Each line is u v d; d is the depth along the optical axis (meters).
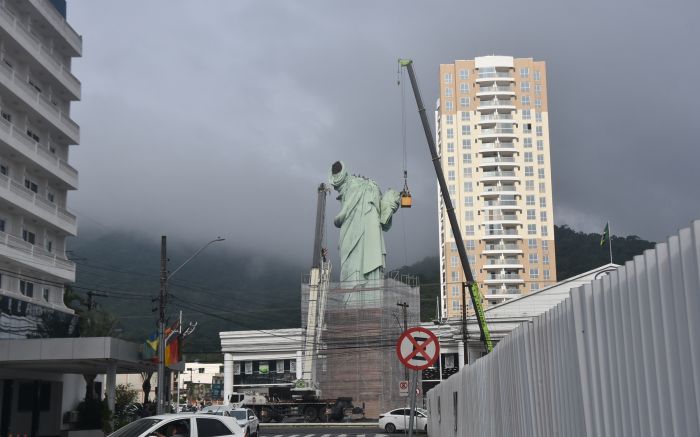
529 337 10.23
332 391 81.94
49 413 51.09
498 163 137.12
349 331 83.25
